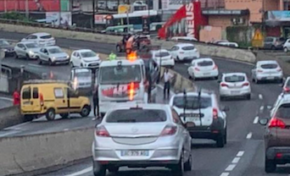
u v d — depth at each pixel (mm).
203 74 61219
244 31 96062
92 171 19172
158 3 115188
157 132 16750
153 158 16656
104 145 16781
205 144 27859
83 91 57750
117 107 17516
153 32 108000
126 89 37594
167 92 51562
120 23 106188
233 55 74000
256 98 51062
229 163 21031
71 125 40906
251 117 40812
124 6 111062
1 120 42812
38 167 18766
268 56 68125
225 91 50094
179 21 97688
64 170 19469
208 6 103125
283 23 94125
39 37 82375
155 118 17078
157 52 68250
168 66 68375
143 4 113188
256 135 31875
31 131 38531
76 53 70875
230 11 96812
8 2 118000
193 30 97938
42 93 45469
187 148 18531
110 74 37906
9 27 96000
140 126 16797
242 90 50062
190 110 25812
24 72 66125
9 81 65000
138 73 37812
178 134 17188
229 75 50844
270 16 94500
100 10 121625
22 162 18109
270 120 18453
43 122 44406
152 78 42250
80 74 58594
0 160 17141
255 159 22062
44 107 45500
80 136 22125
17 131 38969
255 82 58938
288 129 17797
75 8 118438
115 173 18781
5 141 17562
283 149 17828
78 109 46688
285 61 66938
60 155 20375
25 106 45375
